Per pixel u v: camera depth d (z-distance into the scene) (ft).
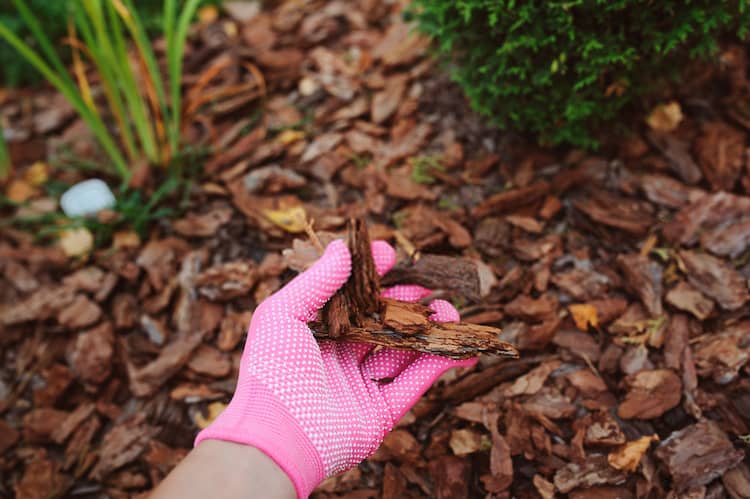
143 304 2.24
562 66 1.96
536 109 2.12
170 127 2.65
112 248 2.38
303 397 1.47
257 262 2.26
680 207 2.12
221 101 2.67
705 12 1.89
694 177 2.17
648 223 2.10
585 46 1.91
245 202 2.36
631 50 1.91
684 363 1.87
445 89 2.48
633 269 2.02
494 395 1.92
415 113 2.47
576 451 1.80
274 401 1.46
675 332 1.92
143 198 2.47
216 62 2.81
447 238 2.17
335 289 1.61
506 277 2.07
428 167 2.34
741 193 2.12
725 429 1.76
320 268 1.60
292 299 1.57
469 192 2.27
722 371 1.83
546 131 2.21
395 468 1.85
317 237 1.85
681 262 2.01
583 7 1.90
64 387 2.13
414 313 1.62
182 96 2.74
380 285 1.83
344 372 1.65
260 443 1.36
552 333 1.97
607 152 2.25
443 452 1.86
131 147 2.52
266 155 2.47
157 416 2.05
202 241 2.34
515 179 2.27
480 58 2.11
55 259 2.39
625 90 2.10
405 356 1.68
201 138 2.59
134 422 2.05
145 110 2.66
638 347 1.92
